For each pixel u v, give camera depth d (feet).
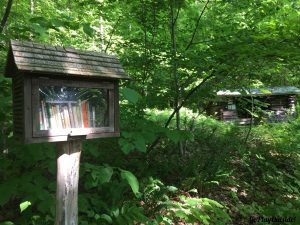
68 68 7.97
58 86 8.18
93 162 14.62
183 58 15.74
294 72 19.88
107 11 20.07
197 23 18.44
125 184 12.36
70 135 8.23
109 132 9.16
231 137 24.72
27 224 10.52
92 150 12.23
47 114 8.00
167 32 19.36
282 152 25.29
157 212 12.76
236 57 14.97
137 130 12.60
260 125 35.42
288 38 13.84
